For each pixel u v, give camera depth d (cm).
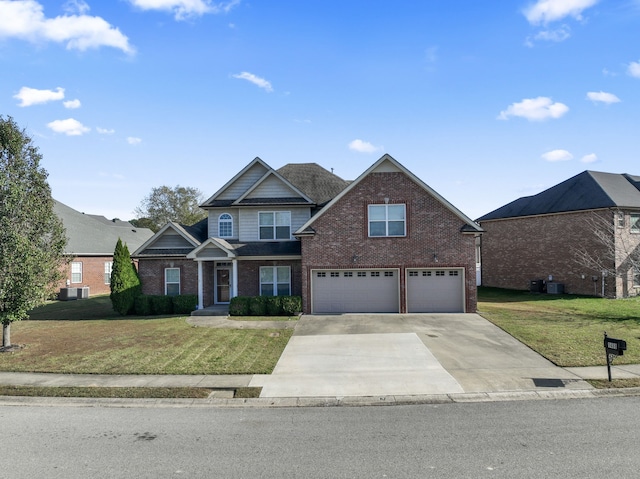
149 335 1555
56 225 1474
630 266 2541
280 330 1630
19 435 732
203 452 657
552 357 1191
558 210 2780
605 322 1689
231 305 2020
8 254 1274
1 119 1394
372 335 1530
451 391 945
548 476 566
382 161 2027
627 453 635
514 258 3127
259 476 577
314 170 2728
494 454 636
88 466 612
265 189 2339
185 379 1043
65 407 880
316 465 608
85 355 1271
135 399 917
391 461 617
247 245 2275
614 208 2489
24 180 1399
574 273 2717
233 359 1216
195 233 2497
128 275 2159
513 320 1756
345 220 2045
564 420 775
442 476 570
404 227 2031
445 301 2030
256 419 804
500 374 1058
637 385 956
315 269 2047
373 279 2058
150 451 662
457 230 2011
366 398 912
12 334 1606
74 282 3175
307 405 883
